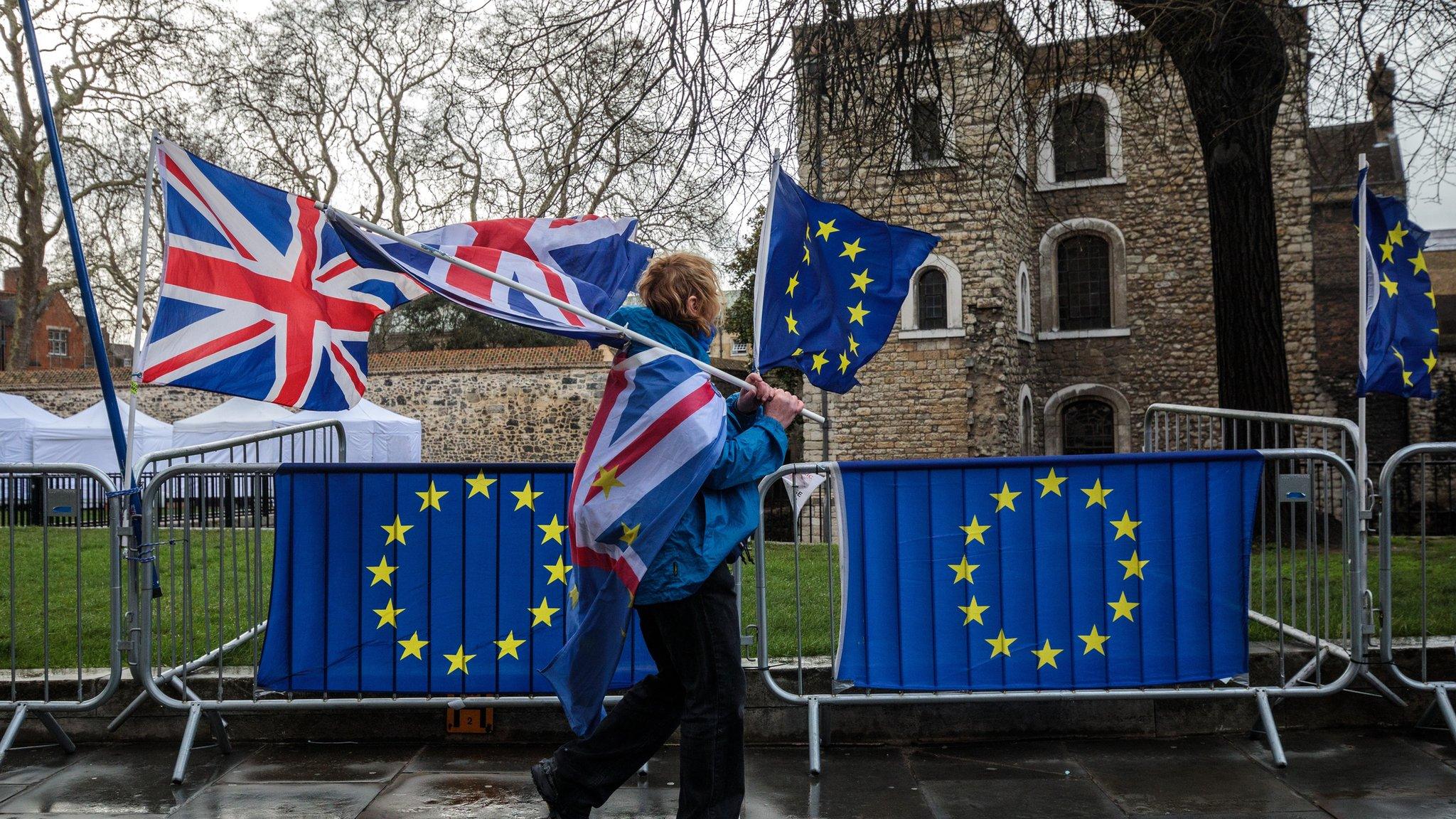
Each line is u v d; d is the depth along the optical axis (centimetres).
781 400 304
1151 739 419
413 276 315
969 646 397
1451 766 379
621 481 283
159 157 365
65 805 346
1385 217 464
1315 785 361
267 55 2359
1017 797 353
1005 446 1947
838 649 398
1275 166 2023
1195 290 2089
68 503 396
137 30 2405
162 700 391
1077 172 2177
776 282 378
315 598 395
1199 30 894
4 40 2452
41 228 2812
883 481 398
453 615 398
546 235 400
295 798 353
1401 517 1438
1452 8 801
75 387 2505
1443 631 480
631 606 281
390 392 2425
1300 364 2008
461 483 398
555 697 394
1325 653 426
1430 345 459
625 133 984
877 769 386
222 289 373
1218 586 401
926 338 1980
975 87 1021
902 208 1983
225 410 2058
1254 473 404
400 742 418
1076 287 2197
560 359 2331
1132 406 2130
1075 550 398
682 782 287
